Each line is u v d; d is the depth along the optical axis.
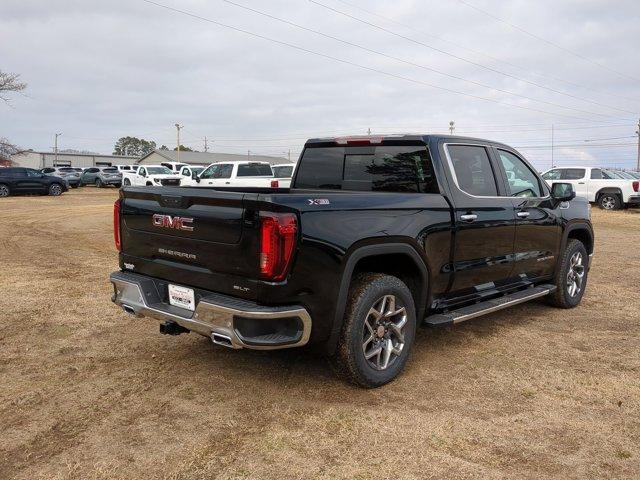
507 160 5.39
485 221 4.80
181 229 3.80
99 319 5.66
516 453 3.13
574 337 5.25
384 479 2.86
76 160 98.19
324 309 3.58
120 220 4.38
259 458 3.05
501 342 5.09
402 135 4.66
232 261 3.49
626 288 7.48
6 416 3.52
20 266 8.65
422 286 4.28
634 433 3.37
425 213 4.24
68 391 3.91
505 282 5.29
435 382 4.14
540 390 4.00
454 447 3.19
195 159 83.88
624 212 20.73
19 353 4.66
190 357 4.59
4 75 42.25
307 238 3.44
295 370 4.33
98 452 3.10
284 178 20.95
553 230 5.83
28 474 2.88
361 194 3.91
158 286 4.08
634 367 4.46
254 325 3.37
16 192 28.55
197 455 3.07
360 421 3.50
